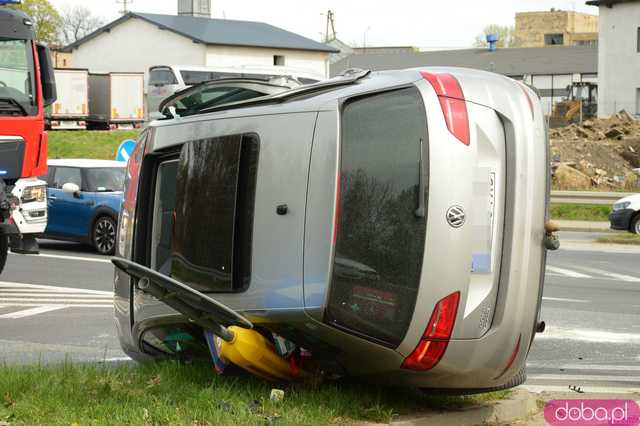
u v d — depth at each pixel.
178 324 6.90
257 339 6.34
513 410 6.77
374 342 5.88
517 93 6.07
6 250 15.13
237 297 6.16
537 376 8.85
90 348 9.87
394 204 5.82
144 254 7.27
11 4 15.23
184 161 6.62
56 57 76.94
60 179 20.34
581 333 11.20
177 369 6.98
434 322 5.79
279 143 6.11
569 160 42.69
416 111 5.84
